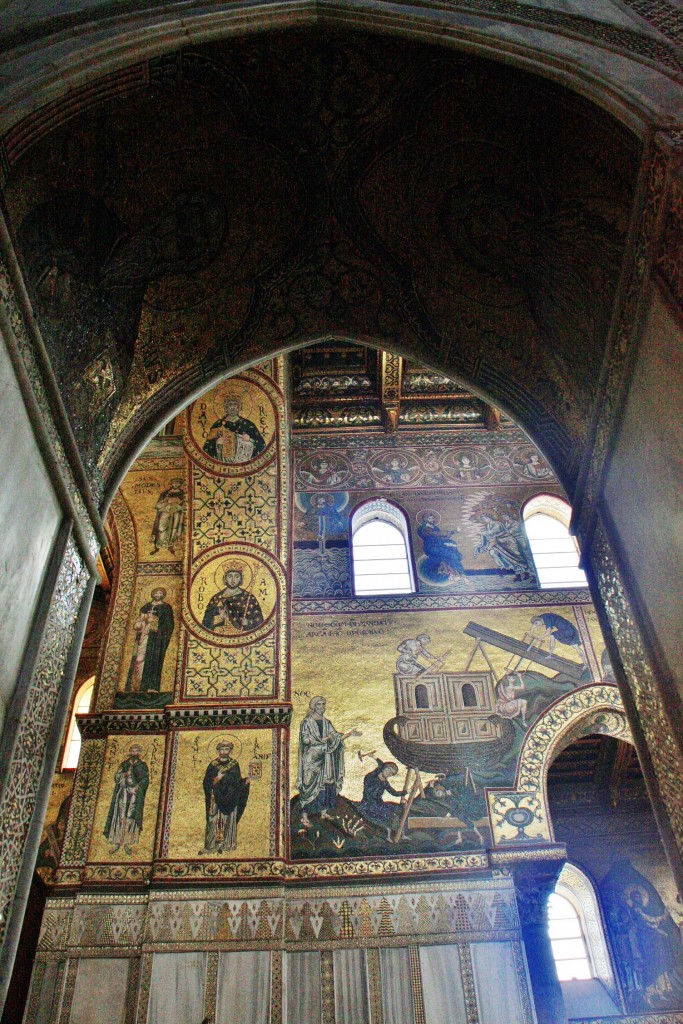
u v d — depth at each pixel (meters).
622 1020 11.97
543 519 13.90
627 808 14.43
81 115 4.98
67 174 5.11
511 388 6.73
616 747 13.96
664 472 4.61
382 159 6.23
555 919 13.44
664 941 12.86
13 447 4.41
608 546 5.61
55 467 4.97
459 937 9.84
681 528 4.43
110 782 10.90
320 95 5.91
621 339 5.14
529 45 5.26
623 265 5.05
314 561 13.12
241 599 12.04
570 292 5.78
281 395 12.73
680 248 4.26
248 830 10.43
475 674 11.90
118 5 5.09
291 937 9.84
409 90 5.84
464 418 14.70
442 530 13.53
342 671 11.93
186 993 9.32
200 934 9.70
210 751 11.00
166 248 6.09
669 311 4.40
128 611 12.32
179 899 9.92
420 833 10.59
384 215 6.48
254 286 6.64
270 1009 9.23
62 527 5.18
